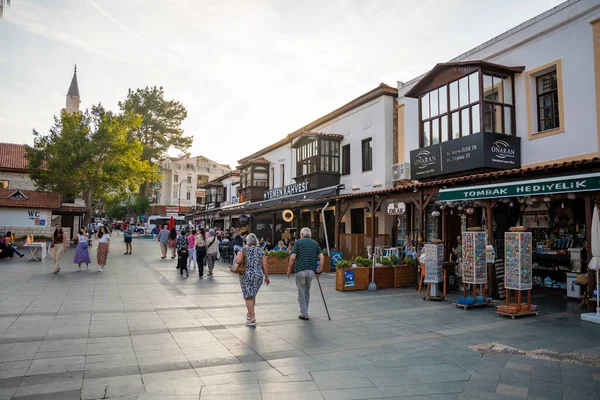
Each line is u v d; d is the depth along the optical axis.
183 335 6.73
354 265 12.45
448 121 13.91
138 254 24.25
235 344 6.27
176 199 73.12
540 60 12.47
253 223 26.45
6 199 26.59
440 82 14.34
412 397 4.36
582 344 6.40
